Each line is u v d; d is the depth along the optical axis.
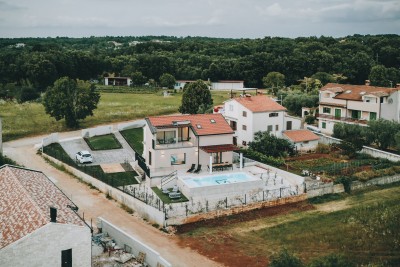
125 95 125.06
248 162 59.31
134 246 35.94
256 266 35.78
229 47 189.38
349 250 38.41
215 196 48.47
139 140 73.00
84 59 151.00
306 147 67.56
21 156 63.78
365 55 147.38
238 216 45.72
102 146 68.94
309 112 88.25
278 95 105.88
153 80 147.62
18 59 138.12
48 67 131.00
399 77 131.00
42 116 91.19
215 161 56.66
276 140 64.38
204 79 150.12
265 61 148.12
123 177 55.12
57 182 53.25
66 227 28.48
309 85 115.00
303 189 50.88
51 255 28.11
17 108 100.06
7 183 35.19
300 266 29.91
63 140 71.06
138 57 166.25
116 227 38.91
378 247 38.97
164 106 104.81
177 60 166.88
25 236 27.17
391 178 56.81
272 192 50.09
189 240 40.44
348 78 140.62
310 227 43.56
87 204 47.34
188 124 56.03
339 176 54.59
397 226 43.47
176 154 54.69
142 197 47.69
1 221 29.83
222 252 38.25
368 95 73.38
